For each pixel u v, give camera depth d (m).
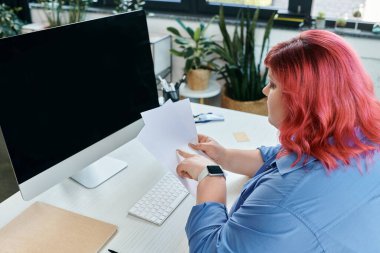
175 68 3.21
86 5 3.21
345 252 0.75
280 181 0.79
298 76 0.77
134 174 1.32
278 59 0.81
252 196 0.82
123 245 1.01
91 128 1.20
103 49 1.20
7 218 1.11
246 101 2.67
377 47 2.58
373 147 0.79
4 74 0.95
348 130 0.77
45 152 1.07
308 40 0.81
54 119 1.08
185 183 1.11
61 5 3.22
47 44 1.04
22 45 0.98
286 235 0.74
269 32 2.62
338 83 0.76
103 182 1.27
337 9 2.79
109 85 1.24
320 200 0.75
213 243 0.83
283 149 0.90
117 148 1.37
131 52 1.31
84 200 1.18
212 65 2.77
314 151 0.78
